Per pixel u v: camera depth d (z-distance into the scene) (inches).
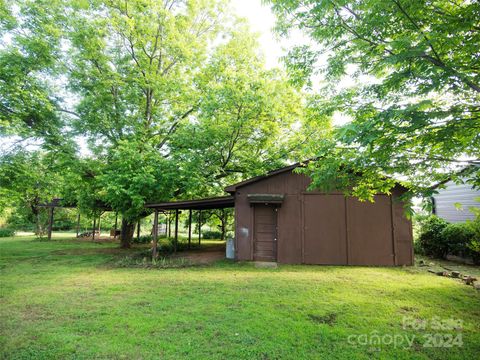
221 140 447.5
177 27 565.9
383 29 155.8
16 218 1115.9
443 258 433.4
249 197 397.7
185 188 447.5
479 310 194.1
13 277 304.8
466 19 117.7
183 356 132.0
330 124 338.6
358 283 271.3
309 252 390.9
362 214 390.9
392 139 143.3
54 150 424.8
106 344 143.6
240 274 319.3
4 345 142.6
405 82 149.9
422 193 151.1
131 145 438.0
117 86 516.4
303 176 407.8
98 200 649.6
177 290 247.4
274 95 450.6
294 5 181.6
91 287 259.1
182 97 523.8
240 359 129.5
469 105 142.3
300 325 167.3
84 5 460.8
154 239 420.8
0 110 365.7
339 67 191.6
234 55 526.0
